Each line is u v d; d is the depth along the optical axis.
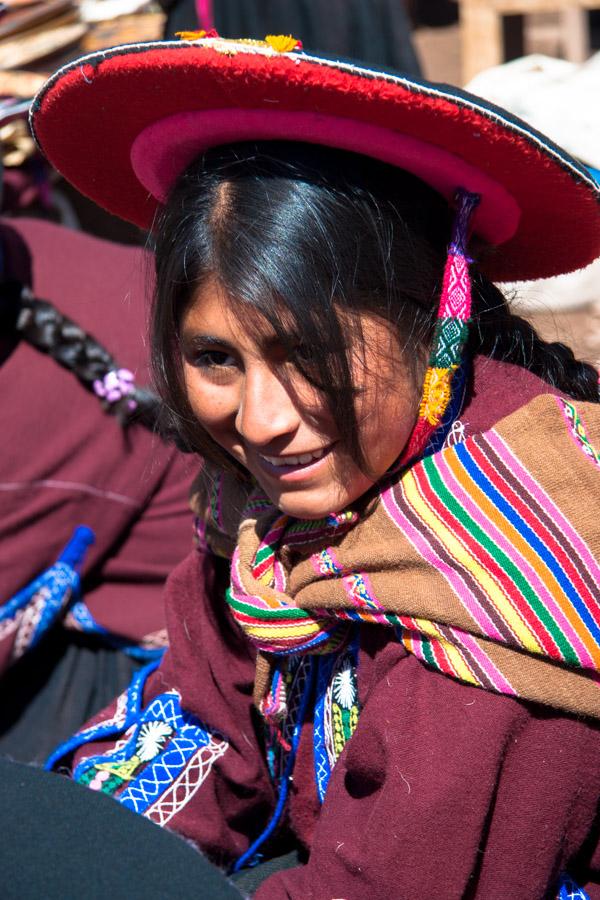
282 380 1.15
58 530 2.06
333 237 1.12
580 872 1.33
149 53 1.10
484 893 1.21
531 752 1.18
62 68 1.19
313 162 1.14
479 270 1.37
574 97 2.27
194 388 1.23
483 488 1.20
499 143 1.11
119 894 0.89
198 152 1.23
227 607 1.55
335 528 1.28
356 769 1.26
